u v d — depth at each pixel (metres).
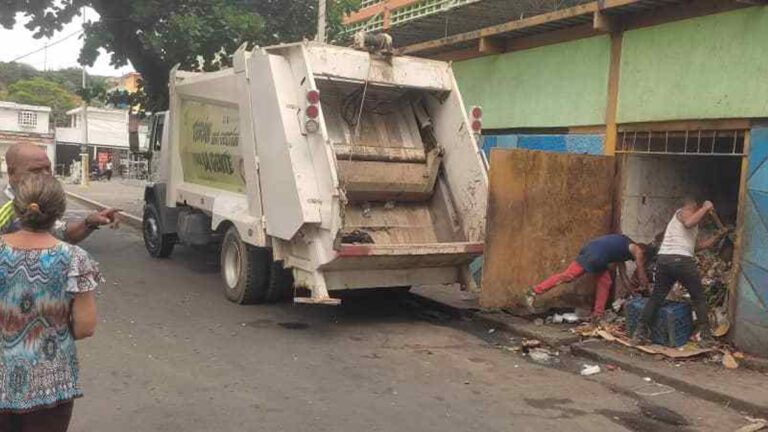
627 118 8.03
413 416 4.97
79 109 59.38
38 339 2.88
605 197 8.25
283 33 13.62
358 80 7.61
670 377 6.00
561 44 8.92
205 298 8.65
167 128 10.88
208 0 12.52
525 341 7.18
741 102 6.78
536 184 7.79
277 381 5.59
